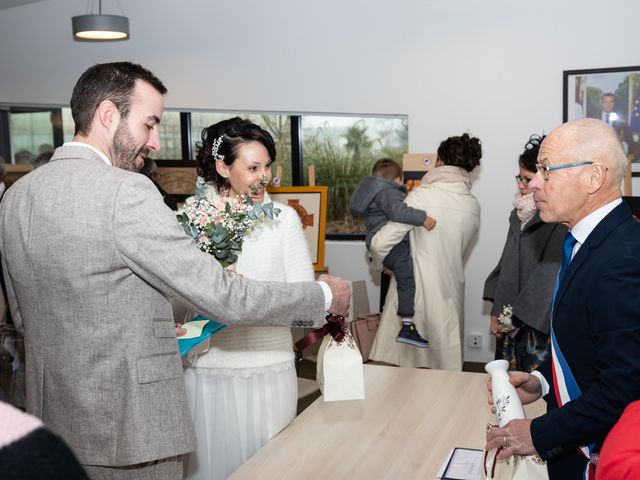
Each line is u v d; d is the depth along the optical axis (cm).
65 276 140
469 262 513
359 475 170
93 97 149
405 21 513
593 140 138
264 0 541
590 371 139
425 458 179
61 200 140
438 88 511
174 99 566
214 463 205
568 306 139
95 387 142
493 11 494
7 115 602
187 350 170
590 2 474
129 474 147
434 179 411
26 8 585
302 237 207
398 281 413
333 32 530
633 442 89
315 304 168
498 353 322
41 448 46
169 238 143
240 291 153
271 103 548
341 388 186
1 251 152
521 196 309
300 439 192
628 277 127
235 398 203
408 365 417
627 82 471
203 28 555
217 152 203
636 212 304
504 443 140
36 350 148
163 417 147
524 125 495
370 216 426
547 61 486
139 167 161
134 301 145
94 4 573
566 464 152
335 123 569
